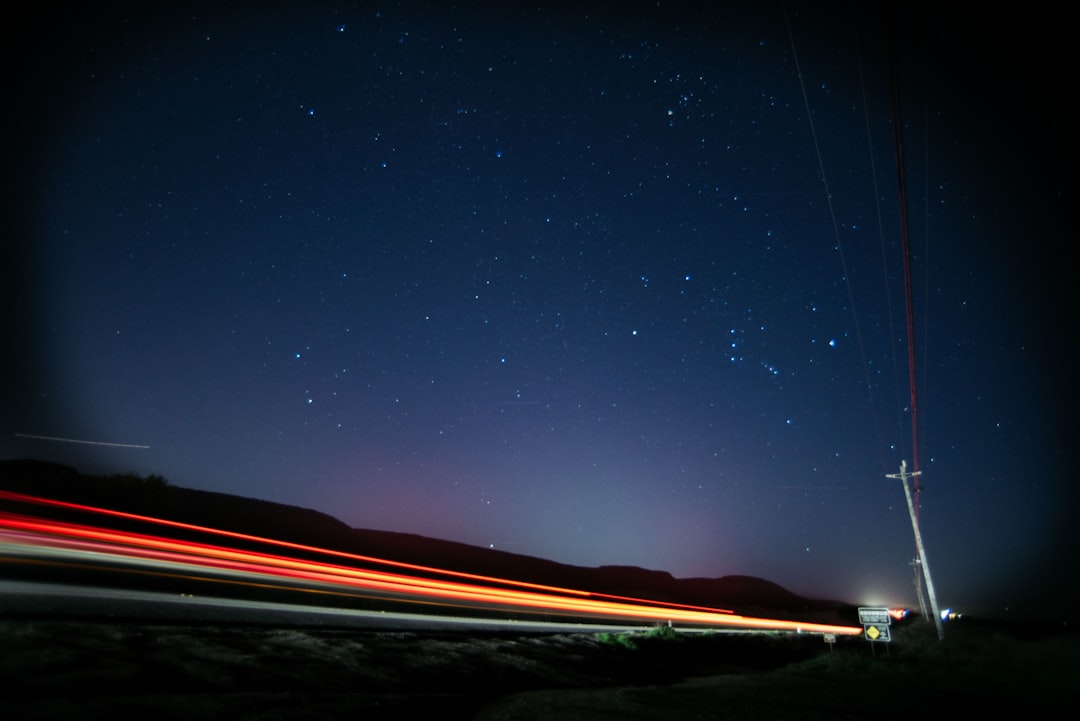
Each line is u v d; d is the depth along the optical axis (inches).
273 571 1005.8
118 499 1494.8
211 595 620.7
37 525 968.9
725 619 1978.3
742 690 563.8
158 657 362.3
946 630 1521.9
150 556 867.4
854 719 460.4
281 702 331.0
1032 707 581.3
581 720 379.9
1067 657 885.2
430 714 369.4
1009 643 1120.2
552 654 667.4
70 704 271.3
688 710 439.2
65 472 1560.0
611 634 877.8
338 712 334.0
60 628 374.0
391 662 477.7
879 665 856.9
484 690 471.5
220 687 339.3
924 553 1128.2
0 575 534.9
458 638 643.5
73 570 620.1
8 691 273.6
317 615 617.3
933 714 511.8
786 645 1225.4
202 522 1596.9
